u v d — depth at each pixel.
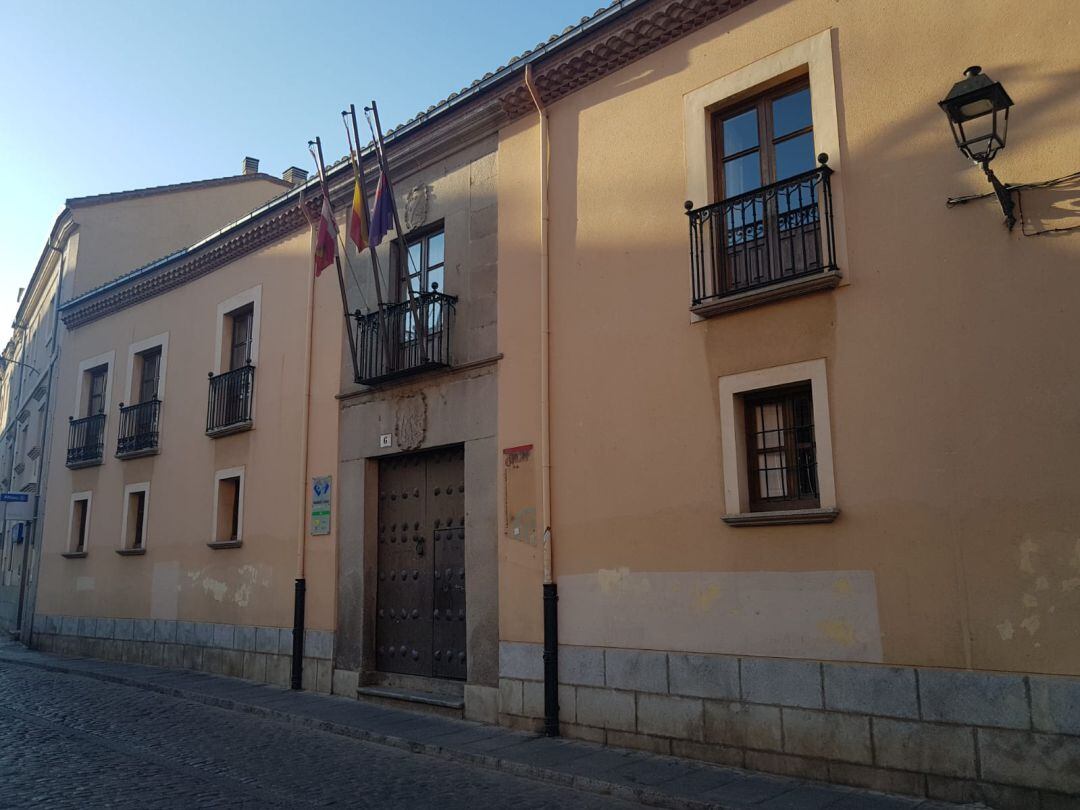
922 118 7.12
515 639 9.48
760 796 6.53
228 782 7.20
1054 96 6.48
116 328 18.28
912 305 6.97
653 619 8.24
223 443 14.62
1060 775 5.84
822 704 7.00
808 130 8.00
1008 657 6.16
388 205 11.16
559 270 9.70
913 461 6.80
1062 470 6.11
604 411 8.98
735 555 7.71
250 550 13.59
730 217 8.30
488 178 10.80
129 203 21.36
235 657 13.55
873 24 7.49
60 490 19.08
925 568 6.62
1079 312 6.18
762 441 7.95
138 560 16.28
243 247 14.88
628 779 7.07
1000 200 6.45
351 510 11.94
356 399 12.12
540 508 9.43
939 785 6.34
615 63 9.46
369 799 6.75
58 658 17.12
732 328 8.05
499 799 6.80
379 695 10.90
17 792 6.70
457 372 10.70
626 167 9.22
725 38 8.53
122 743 8.85
